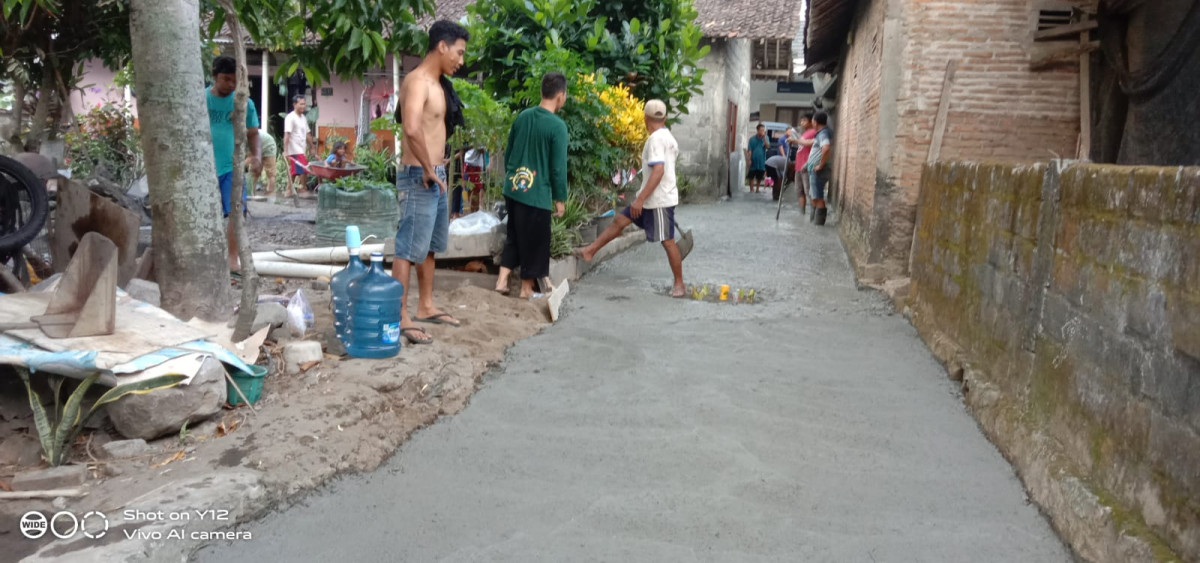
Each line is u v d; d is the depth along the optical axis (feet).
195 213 15.20
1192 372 8.90
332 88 65.26
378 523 10.98
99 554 9.19
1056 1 25.76
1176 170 9.60
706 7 63.05
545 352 19.16
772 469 12.94
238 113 14.43
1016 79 26.45
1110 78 25.05
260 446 12.24
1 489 10.87
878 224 28.04
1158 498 9.42
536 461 13.10
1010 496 12.28
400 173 18.01
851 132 43.32
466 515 11.25
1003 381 15.28
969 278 18.37
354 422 13.56
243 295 14.76
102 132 38.06
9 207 17.85
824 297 26.66
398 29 21.71
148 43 14.67
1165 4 21.31
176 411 12.30
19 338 12.40
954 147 27.07
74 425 11.63
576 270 28.45
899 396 16.74
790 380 17.49
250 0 21.33
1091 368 11.44
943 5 26.55
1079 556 10.46
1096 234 11.61
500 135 28.96
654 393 16.38
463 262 26.61
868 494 12.18
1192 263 9.04
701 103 61.57
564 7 34.47
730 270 31.50
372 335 16.20
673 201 26.12
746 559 10.20
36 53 25.21
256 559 10.01
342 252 24.47
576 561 10.07
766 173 78.33
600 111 30.50
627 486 12.23
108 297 13.00
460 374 16.56
